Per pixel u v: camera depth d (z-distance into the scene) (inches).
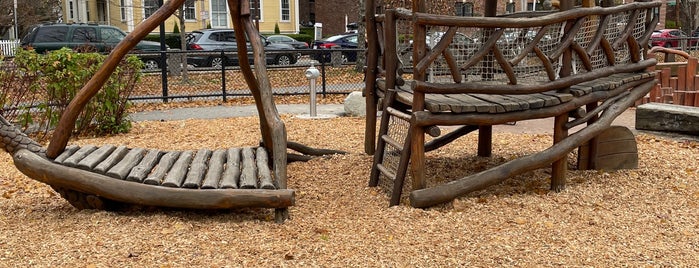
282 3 1535.4
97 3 1521.9
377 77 297.4
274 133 211.9
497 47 215.5
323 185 254.4
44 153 215.6
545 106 224.8
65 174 205.5
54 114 384.2
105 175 206.4
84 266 166.1
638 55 258.2
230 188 200.4
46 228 199.8
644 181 254.1
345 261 170.2
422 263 169.8
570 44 229.8
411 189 239.3
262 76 222.4
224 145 355.3
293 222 202.2
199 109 531.5
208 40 967.0
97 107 388.2
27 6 1275.8
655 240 191.3
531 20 215.0
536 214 213.3
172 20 1378.0
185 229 194.1
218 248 178.9
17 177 281.9
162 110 529.3
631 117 437.1
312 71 458.3
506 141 343.0
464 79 236.7
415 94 214.4
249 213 212.8
